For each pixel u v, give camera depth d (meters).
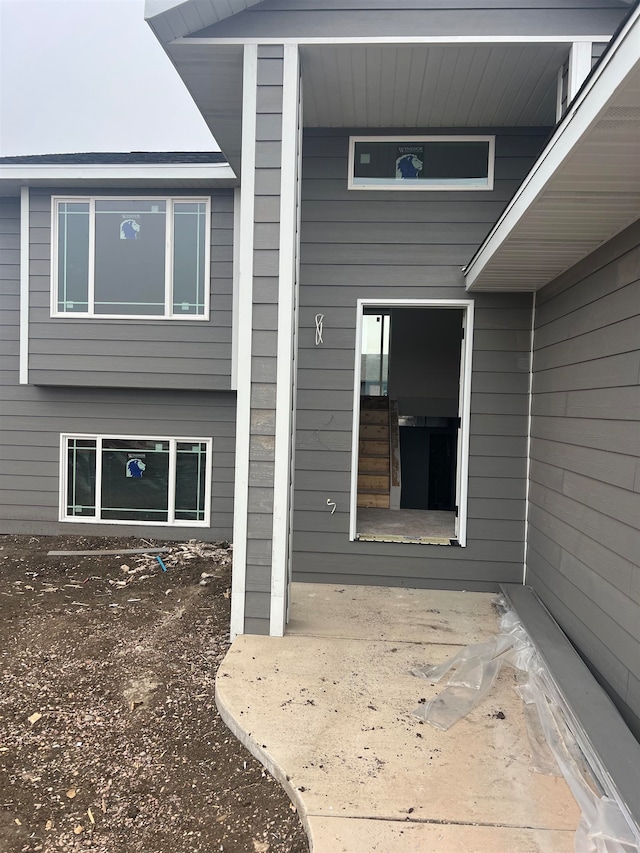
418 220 4.66
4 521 7.21
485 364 4.63
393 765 2.40
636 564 2.68
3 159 6.82
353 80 3.91
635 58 1.66
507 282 4.23
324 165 4.68
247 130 3.51
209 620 4.27
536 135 4.59
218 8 3.37
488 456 4.65
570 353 3.67
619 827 2.01
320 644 3.56
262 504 3.62
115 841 2.12
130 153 7.28
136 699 3.07
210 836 2.13
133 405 7.11
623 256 2.92
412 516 6.03
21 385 7.13
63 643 3.78
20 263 6.93
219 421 7.07
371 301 4.68
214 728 2.80
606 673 3.01
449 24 3.47
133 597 4.84
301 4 3.47
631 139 2.08
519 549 4.64
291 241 3.52
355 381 4.70
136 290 6.71
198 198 6.61
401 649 3.52
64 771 2.50
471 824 2.08
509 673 3.24
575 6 3.44
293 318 3.61
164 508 7.20
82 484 7.27
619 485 2.88
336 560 4.77
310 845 2.00
